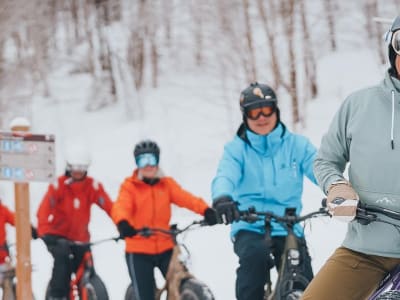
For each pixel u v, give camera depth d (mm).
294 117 16828
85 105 23734
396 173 3475
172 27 26359
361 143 3557
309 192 11594
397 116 3504
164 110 21141
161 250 6371
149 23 24062
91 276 6949
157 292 6398
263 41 21422
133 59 23469
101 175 17688
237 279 5180
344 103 3709
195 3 22562
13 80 23047
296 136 5457
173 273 6141
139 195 6352
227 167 5246
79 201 7125
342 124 3689
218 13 20641
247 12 19031
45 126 22453
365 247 3574
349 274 3613
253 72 18828
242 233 5344
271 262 5164
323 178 3629
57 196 7066
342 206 3295
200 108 20594
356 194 3432
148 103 22172
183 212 12820
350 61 19875
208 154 17406
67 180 7082
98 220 14164
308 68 18781
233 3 20109
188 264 6188
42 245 10617
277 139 5332
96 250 9852
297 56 20344
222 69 20156
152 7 24281
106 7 27797
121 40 27172
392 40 3500
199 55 23984
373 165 3518
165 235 6371
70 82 26219
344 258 3652
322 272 3691
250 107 5234
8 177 5961
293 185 5406
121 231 6117
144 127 20328
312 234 8711
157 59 25141
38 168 5871
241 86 20391
